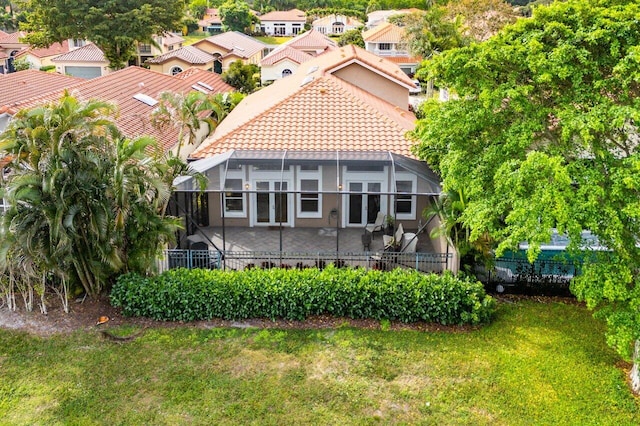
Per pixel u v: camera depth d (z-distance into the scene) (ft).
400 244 82.28
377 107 109.70
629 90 50.26
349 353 58.23
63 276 62.85
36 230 59.31
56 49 288.10
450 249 76.64
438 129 58.23
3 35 326.24
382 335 61.72
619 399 51.11
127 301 63.77
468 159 57.67
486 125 56.70
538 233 46.34
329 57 161.38
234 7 483.10
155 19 251.19
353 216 94.89
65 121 58.54
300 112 100.27
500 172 50.52
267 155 84.74
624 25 47.83
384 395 51.90
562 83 53.26
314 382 53.57
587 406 50.34
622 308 52.26
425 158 76.33
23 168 62.08
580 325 64.54
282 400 50.98
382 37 279.90
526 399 51.29
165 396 51.29
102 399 50.78
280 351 58.44
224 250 76.07
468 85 57.57
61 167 58.70
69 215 58.85
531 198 48.62
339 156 84.43
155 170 66.59
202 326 63.21
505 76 55.88
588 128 45.91
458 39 215.72
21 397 50.88
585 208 46.39
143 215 64.03
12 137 58.90
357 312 64.44
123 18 239.09
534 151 47.55
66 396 51.01
